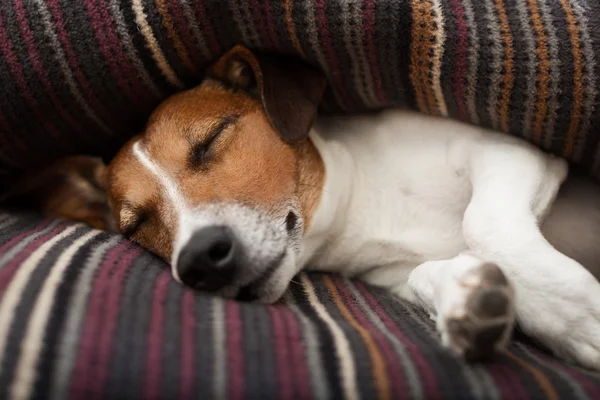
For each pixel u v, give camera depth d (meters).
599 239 0.38
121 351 0.25
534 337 0.32
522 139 0.36
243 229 0.33
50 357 0.25
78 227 0.37
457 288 0.28
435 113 0.38
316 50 0.36
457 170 0.37
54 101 0.37
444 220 0.38
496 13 0.33
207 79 0.39
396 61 0.35
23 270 0.29
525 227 0.32
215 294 0.32
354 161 0.39
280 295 0.33
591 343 0.30
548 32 0.33
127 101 0.38
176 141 0.36
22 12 0.35
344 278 0.40
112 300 0.28
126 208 0.37
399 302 0.37
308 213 0.36
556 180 0.36
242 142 0.36
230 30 0.36
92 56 0.36
